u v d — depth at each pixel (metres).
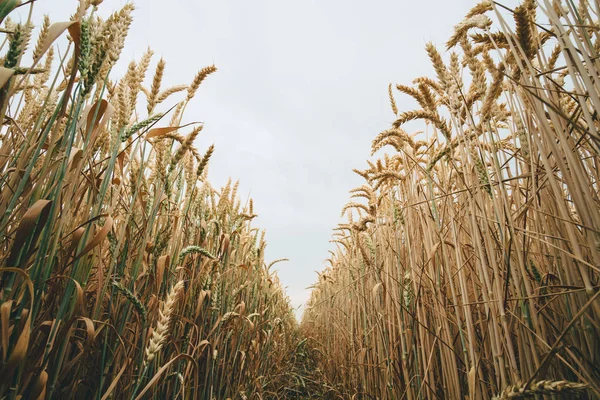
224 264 3.26
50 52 2.46
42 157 1.76
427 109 1.98
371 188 3.56
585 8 1.35
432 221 2.44
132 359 1.89
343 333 4.44
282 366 5.63
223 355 3.17
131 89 1.80
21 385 1.27
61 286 1.59
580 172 1.19
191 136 2.16
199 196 3.16
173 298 1.66
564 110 1.86
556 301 1.62
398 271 2.67
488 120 1.63
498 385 1.50
